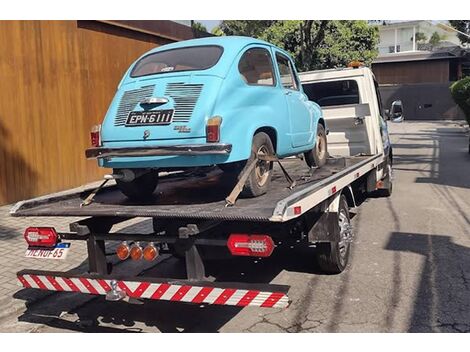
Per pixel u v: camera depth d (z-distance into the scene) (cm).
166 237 431
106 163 481
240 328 451
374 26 1989
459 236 724
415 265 596
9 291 549
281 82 602
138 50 1291
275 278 570
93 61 1140
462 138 2523
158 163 457
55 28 1034
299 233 532
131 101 487
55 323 485
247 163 480
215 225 426
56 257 458
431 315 457
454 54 4259
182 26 1458
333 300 500
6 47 925
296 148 611
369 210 925
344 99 984
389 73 4506
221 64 485
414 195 1073
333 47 1867
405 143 2339
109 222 501
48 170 1021
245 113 483
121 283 418
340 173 576
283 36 1827
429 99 4028
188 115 449
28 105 973
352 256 638
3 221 821
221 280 568
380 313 465
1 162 920
